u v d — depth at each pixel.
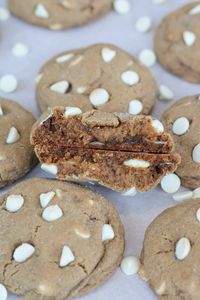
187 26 0.40
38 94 0.37
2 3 0.43
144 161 0.32
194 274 0.29
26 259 0.30
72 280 0.30
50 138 0.33
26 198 0.32
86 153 0.33
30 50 0.41
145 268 0.31
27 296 0.30
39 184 0.33
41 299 0.30
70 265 0.30
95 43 0.41
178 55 0.39
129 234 0.33
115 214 0.32
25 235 0.31
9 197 0.32
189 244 0.30
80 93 0.37
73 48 0.41
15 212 0.32
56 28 0.42
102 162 0.32
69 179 0.33
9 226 0.31
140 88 0.37
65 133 0.33
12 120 0.36
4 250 0.31
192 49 0.39
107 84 0.37
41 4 0.41
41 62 0.40
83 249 0.30
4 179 0.34
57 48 0.41
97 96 0.36
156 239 0.31
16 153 0.34
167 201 0.34
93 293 0.31
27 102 0.38
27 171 0.35
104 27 0.42
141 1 0.43
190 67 0.39
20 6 0.42
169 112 0.36
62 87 0.37
